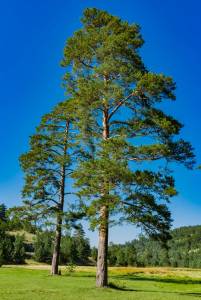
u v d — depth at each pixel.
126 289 26.11
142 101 28.48
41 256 128.75
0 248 116.38
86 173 25.14
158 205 24.97
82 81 29.14
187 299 21.56
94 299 20.27
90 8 30.77
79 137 29.03
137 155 25.89
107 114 28.75
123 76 28.19
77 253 136.75
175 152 26.83
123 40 28.62
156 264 179.38
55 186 38.75
